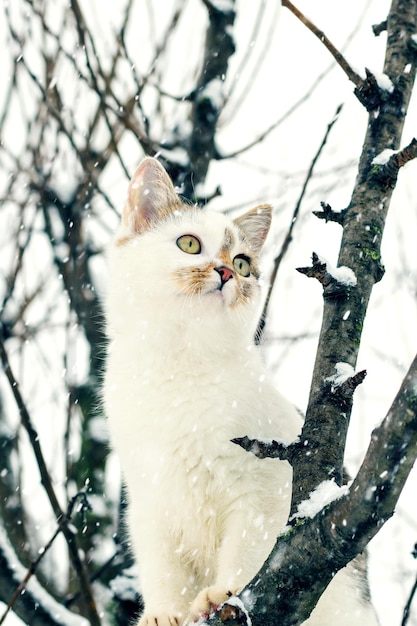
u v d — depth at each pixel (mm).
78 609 5176
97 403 5336
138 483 4059
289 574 2572
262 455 2891
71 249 5617
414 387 2303
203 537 3994
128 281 4359
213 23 5723
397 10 3537
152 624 3615
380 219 3205
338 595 3830
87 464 5402
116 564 5027
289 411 4000
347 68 3346
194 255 4371
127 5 5926
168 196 4793
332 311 3076
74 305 5559
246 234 4898
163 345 4121
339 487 2666
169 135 5633
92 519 5219
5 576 4152
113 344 4367
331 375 2949
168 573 4031
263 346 5410
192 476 3879
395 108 3350
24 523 5422
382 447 2332
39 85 5781
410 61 3434
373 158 3293
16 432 5641
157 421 3947
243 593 2650
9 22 6004
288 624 2613
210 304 4176
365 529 2406
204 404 3906
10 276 5938
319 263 3051
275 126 5566
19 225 5992
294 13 3252
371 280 3123
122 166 5410
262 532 3666
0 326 4195
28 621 4102
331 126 4355
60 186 5781
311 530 2523
